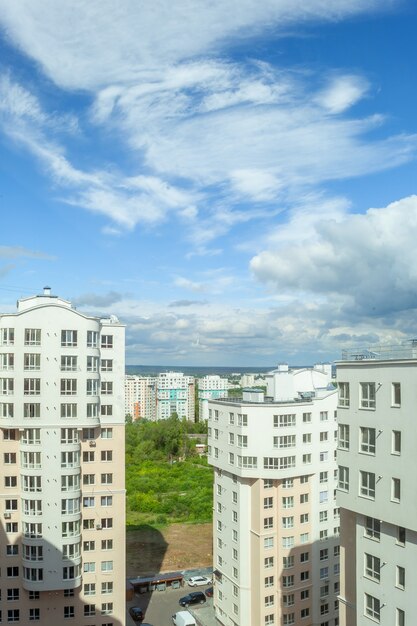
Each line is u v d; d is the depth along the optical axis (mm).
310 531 76938
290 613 75125
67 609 68625
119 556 70188
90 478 69562
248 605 76375
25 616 67500
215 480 84688
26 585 66500
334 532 79312
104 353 70500
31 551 66375
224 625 81750
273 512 75438
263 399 79688
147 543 126125
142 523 139875
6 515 67188
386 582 40625
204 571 106938
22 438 66750
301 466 75500
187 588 101688
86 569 69375
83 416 67500
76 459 68125
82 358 67625
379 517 40656
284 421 74500
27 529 66562
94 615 69375
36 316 66375
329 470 78750
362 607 42875
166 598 97250
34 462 66438
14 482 67562
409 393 38469
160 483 170875
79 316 67625
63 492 66938
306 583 76500
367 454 42062
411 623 38469
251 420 74562
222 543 82375
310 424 76875
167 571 109188
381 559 41125
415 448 37906
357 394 43250
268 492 75000
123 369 71125
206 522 141375
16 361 65938
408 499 38281
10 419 66000
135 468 193625
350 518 45906
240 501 76625
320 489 77812
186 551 121125
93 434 69625
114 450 70312
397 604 39656
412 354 39000
